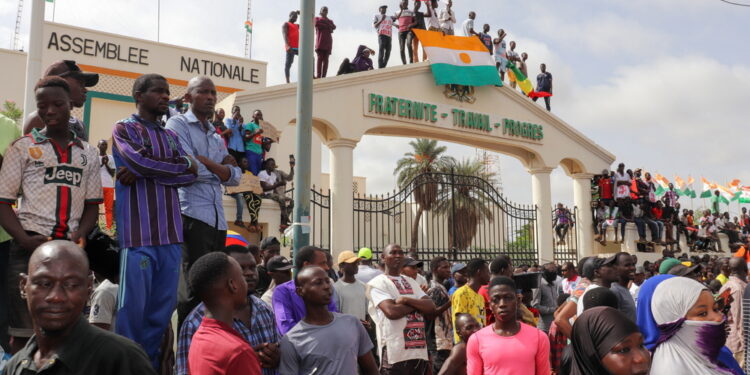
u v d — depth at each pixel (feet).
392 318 18.37
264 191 39.65
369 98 50.55
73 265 7.13
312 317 12.83
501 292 15.12
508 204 59.62
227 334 10.44
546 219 62.34
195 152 14.90
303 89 22.11
